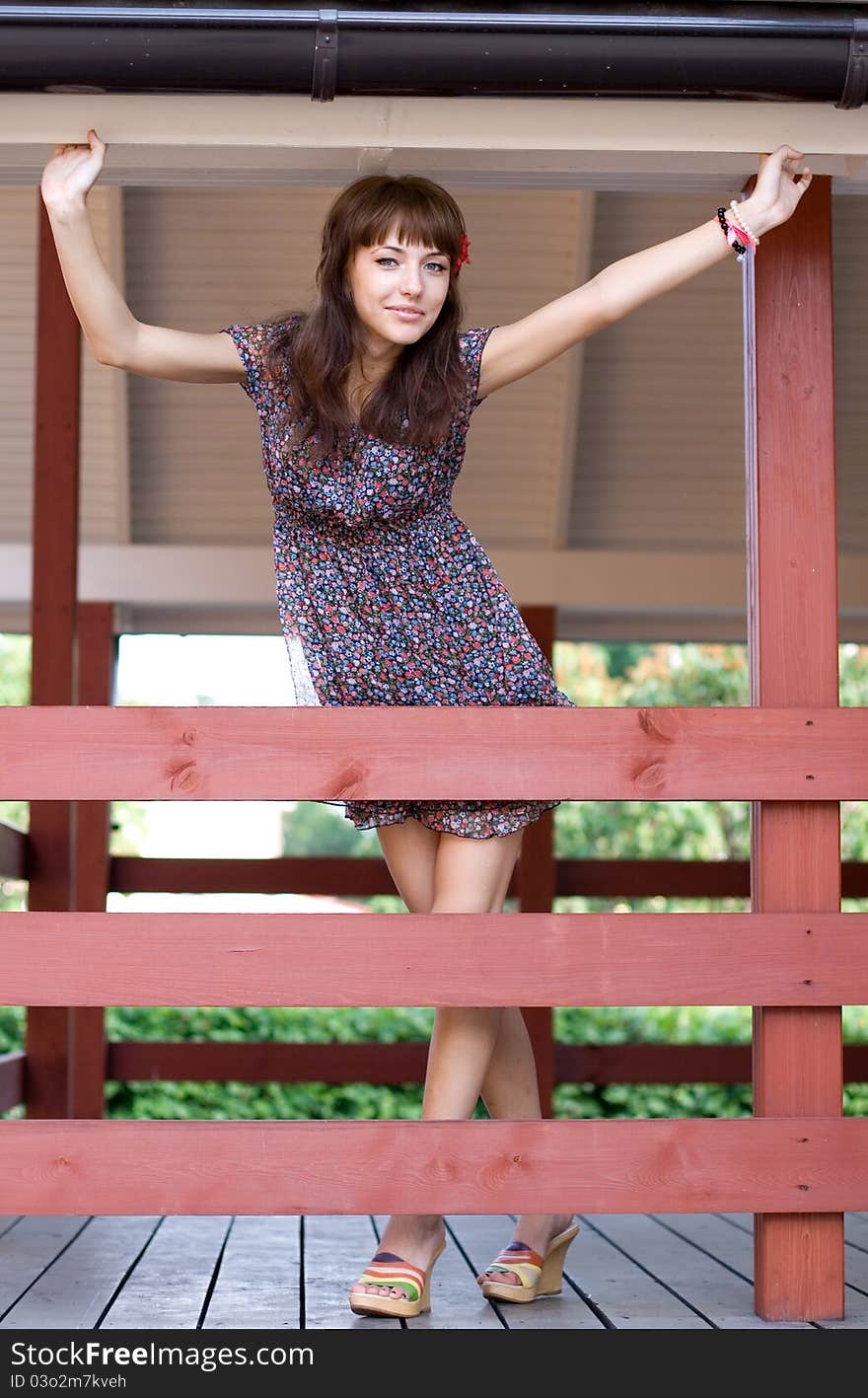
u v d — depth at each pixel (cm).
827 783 231
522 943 223
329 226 216
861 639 565
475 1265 278
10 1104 407
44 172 213
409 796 224
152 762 224
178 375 222
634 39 212
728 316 498
